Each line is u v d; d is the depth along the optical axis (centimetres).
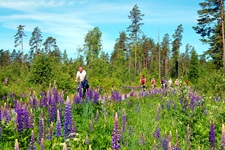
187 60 11644
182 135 881
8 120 833
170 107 1335
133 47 8388
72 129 694
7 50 11662
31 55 10525
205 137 856
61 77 2508
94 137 745
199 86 2034
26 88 2217
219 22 4519
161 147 700
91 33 7569
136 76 5784
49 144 666
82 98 1287
